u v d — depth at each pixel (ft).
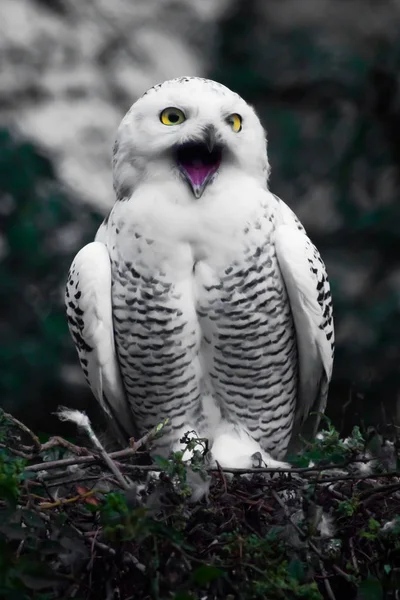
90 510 26.71
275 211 33.55
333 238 61.82
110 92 65.21
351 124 67.05
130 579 25.75
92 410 52.95
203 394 34.42
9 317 54.13
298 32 73.56
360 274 61.26
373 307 55.42
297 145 67.10
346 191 62.23
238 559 25.77
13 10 65.10
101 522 26.48
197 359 33.83
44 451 29.09
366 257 61.77
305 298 32.96
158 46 67.82
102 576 25.85
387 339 53.98
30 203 55.57
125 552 25.93
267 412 34.47
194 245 32.86
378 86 63.16
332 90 68.64
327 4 75.20
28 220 55.11
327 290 34.27
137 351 33.55
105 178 61.62
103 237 34.35
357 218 61.31
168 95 32.99
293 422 35.88
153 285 32.94
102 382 34.12
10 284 54.19
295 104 69.67
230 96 33.19
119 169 33.78
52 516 26.71
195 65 69.62
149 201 32.94
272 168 67.10
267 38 73.51
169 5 69.31
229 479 29.37
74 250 55.42
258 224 32.94
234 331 33.24
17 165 55.98
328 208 67.00
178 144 32.65
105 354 33.65
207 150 32.99
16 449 28.66
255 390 34.12
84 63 65.41
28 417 53.52
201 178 32.86
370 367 51.70
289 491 29.27
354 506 27.32
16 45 64.23
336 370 53.42
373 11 74.54
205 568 24.32
